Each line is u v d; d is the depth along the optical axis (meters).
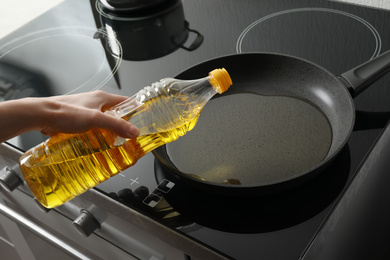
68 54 1.37
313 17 1.34
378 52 1.23
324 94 1.14
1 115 1.02
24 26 1.50
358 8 1.35
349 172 1.04
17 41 1.45
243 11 1.40
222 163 1.08
